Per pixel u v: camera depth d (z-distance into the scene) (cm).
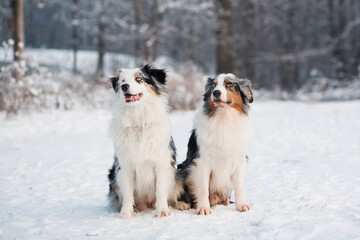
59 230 383
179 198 488
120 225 400
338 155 752
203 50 3672
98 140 974
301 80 4394
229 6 2509
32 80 1248
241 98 455
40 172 671
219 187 475
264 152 808
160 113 446
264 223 381
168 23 2727
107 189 577
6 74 1230
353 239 323
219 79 449
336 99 2450
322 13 3725
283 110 1738
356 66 3428
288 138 965
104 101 1475
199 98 1616
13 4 1452
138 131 436
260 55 3525
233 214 432
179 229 376
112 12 2770
